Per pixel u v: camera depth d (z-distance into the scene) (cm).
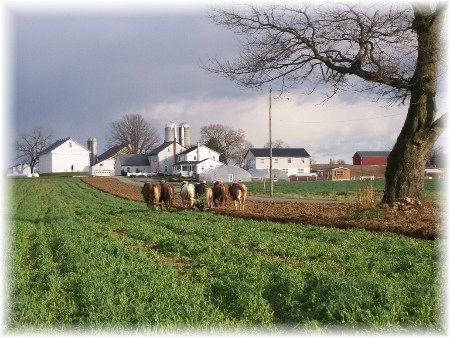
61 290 1275
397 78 2780
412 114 2898
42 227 2888
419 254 1600
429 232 2088
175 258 1731
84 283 1251
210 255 1645
